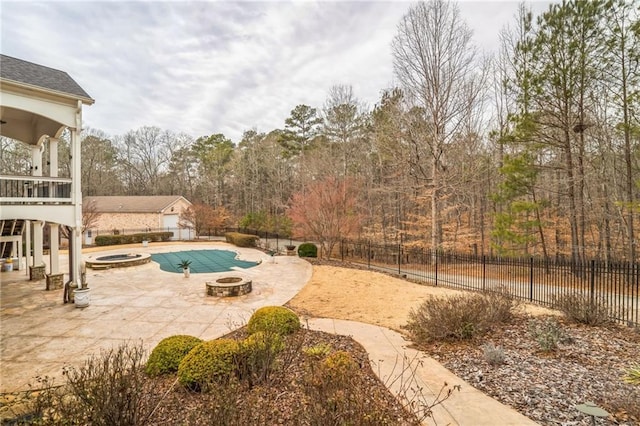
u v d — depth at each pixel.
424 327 5.95
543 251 14.83
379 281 12.01
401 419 3.30
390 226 21.48
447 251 17.52
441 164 16.80
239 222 32.34
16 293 10.18
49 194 9.13
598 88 11.58
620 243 14.79
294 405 3.40
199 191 43.25
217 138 43.06
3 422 3.28
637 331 6.15
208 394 3.48
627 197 11.66
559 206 15.73
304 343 5.68
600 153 13.13
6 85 8.04
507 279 12.03
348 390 3.13
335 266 14.84
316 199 18.28
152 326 7.23
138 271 14.20
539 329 5.98
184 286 11.31
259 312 6.30
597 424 3.19
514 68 15.20
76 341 6.35
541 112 12.05
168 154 46.28
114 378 3.15
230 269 14.92
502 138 12.84
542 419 3.35
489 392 3.96
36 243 12.45
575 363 4.76
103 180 41.62
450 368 4.73
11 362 5.46
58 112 8.93
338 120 25.92
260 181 37.72
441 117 16.28
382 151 18.66
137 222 30.66
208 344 4.21
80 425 2.85
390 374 4.51
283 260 16.88
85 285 9.23
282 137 34.25
